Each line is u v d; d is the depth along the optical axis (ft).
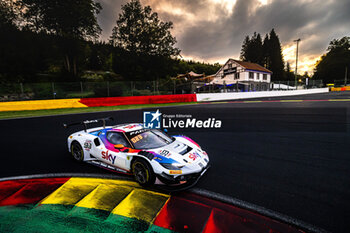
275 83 115.14
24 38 113.09
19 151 19.16
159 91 82.53
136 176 11.66
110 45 135.33
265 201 9.82
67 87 68.90
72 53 119.85
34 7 104.94
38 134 26.37
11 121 36.88
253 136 22.88
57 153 18.39
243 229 7.89
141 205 9.66
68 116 42.32
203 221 8.38
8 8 111.14
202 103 67.15
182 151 12.24
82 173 13.71
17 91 65.67
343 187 10.96
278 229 7.89
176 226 8.09
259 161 15.21
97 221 8.54
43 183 12.34
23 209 9.59
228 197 10.23
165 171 10.26
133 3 125.49
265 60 229.04
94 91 71.00
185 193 10.72
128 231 7.88
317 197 10.07
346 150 17.04
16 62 106.22
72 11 106.42
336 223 8.16
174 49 135.74
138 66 131.54
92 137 14.96
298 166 14.03
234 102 65.98
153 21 131.13
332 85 141.18
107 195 10.68
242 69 116.16
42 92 66.39
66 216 8.95
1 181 12.78
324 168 13.56
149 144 12.77
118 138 13.51
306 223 8.21
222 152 17.60
